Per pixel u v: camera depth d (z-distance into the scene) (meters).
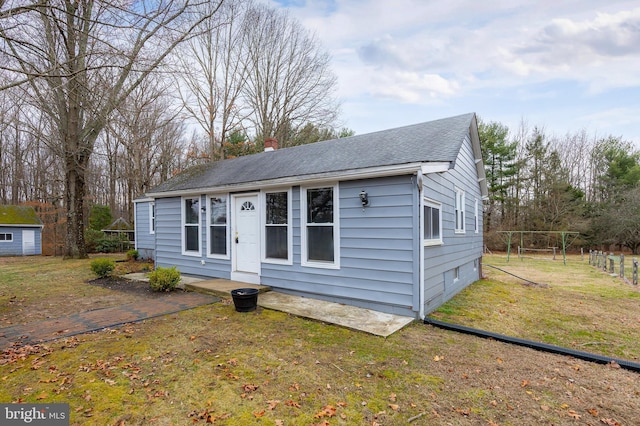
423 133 6.80
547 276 11.44
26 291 7.35
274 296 6.59
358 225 5.78
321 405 2.77
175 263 9.43
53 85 6.29
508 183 24.89
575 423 2.55
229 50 19.42
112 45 5.62
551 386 3.15
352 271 5.86
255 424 2.52
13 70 4.70
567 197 22.55
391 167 5.15
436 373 3.38
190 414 2.63
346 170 5.59
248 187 7.22
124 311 5.55
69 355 3.73
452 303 6.71
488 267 14.23
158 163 20.17
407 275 5.23
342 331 4.63
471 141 9.32
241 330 4.62
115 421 2.52
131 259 13.52
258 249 7.38
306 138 21.16
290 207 6.73
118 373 3.30
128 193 24.22
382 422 2.54
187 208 9.09
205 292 6.96
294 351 3.90
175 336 4.36
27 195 23.61
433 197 6.00
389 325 4.80
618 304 6.92
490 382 3.21
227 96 19.83
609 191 23.56
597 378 3.35
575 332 5.04
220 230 8.27
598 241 22.09
